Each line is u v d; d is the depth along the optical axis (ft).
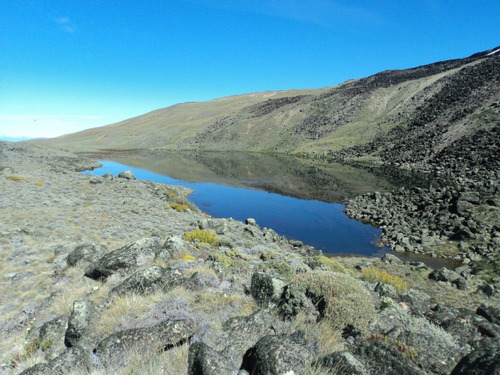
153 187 158.10
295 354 16.10
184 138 600.80
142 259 38.01
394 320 25.39
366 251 97.35
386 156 300.61
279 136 513.86
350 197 169.07
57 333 25.22
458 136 259.60
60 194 110.93
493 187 132.98
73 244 55.67
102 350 19.13
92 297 30.42
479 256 86.22
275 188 197.16
